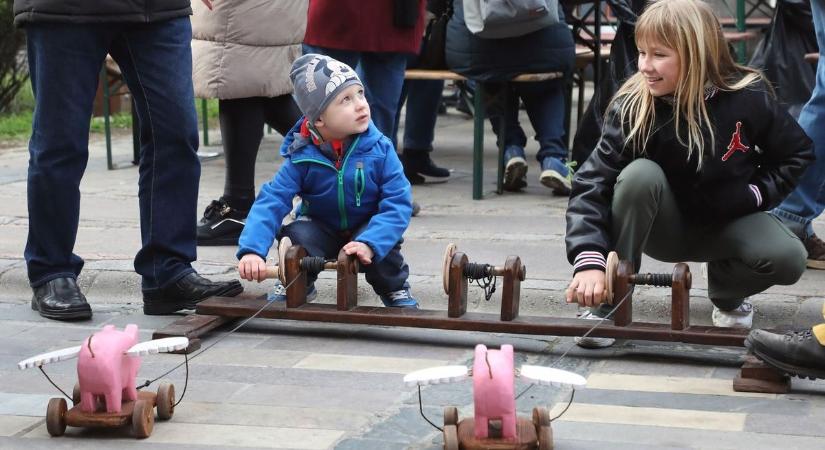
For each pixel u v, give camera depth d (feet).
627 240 14.46
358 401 13.09
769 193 14.42
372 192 15.84
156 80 16.53
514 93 26.30
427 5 25.76
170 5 16.33
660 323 15.08
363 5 22.07
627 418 12.41
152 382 13.39
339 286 15.37
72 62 16.24
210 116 40.68
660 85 13.91
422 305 17.63
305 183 15.84
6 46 41.42
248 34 20.59
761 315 16.33
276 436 11.94
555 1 23.72
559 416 11.51
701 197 14.37
